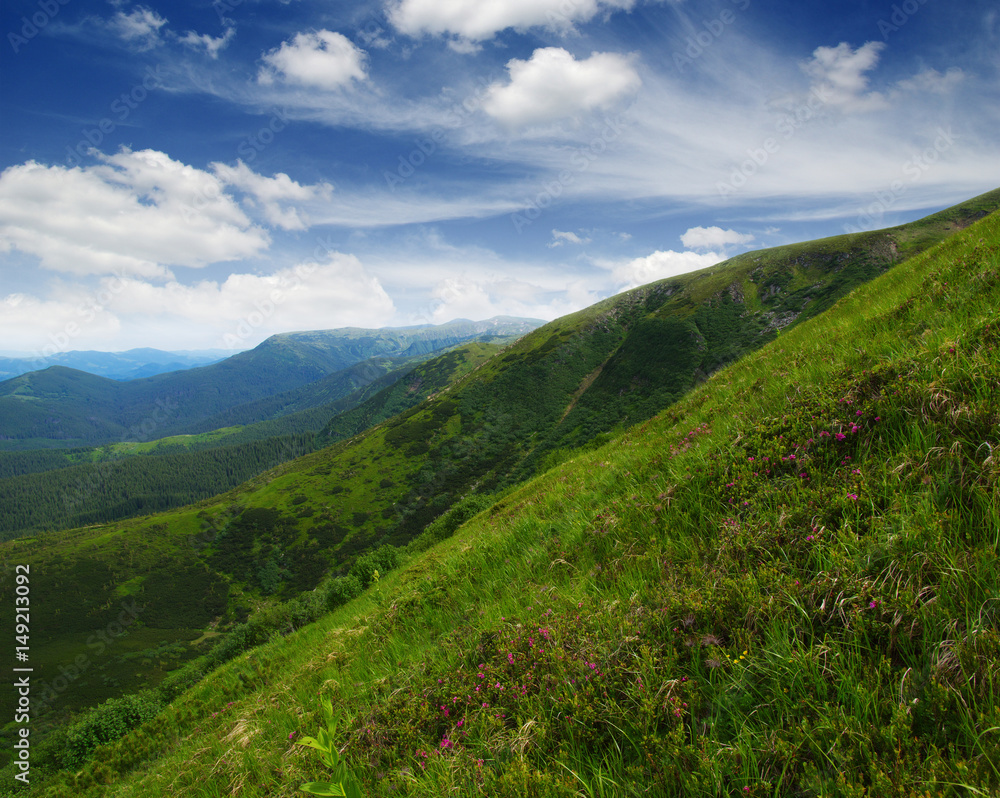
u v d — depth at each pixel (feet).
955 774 6.46
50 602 523.29
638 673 10.80
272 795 15.75
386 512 594.24
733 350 549.13
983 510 9.93
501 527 36.45
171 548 599.57
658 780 8.36
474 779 10.34
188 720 46.75
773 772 7.79
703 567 13.78
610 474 30.12
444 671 16.62
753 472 16.90
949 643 8.13
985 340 14.24
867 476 12.92
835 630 9.53
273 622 115.65
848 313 39.63
